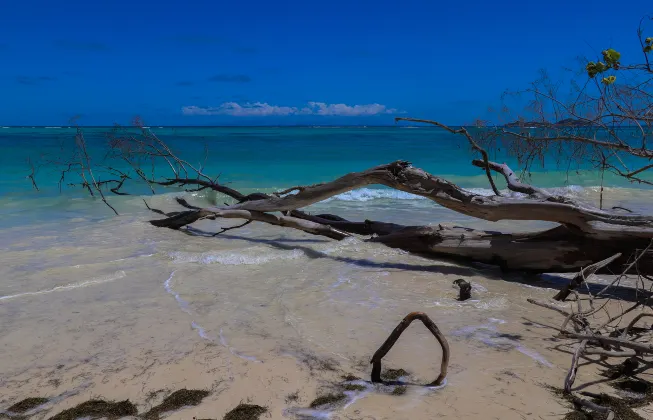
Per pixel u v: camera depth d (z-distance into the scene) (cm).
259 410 317
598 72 386
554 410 313
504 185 1536
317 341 420
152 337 427
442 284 578
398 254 704
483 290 557
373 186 1455
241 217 831
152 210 1018
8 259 657
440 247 681
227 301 516
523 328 448
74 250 708
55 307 496
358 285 571
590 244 575
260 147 3134
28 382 354
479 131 662
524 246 614
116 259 665
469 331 441
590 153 552
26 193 1234
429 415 307
